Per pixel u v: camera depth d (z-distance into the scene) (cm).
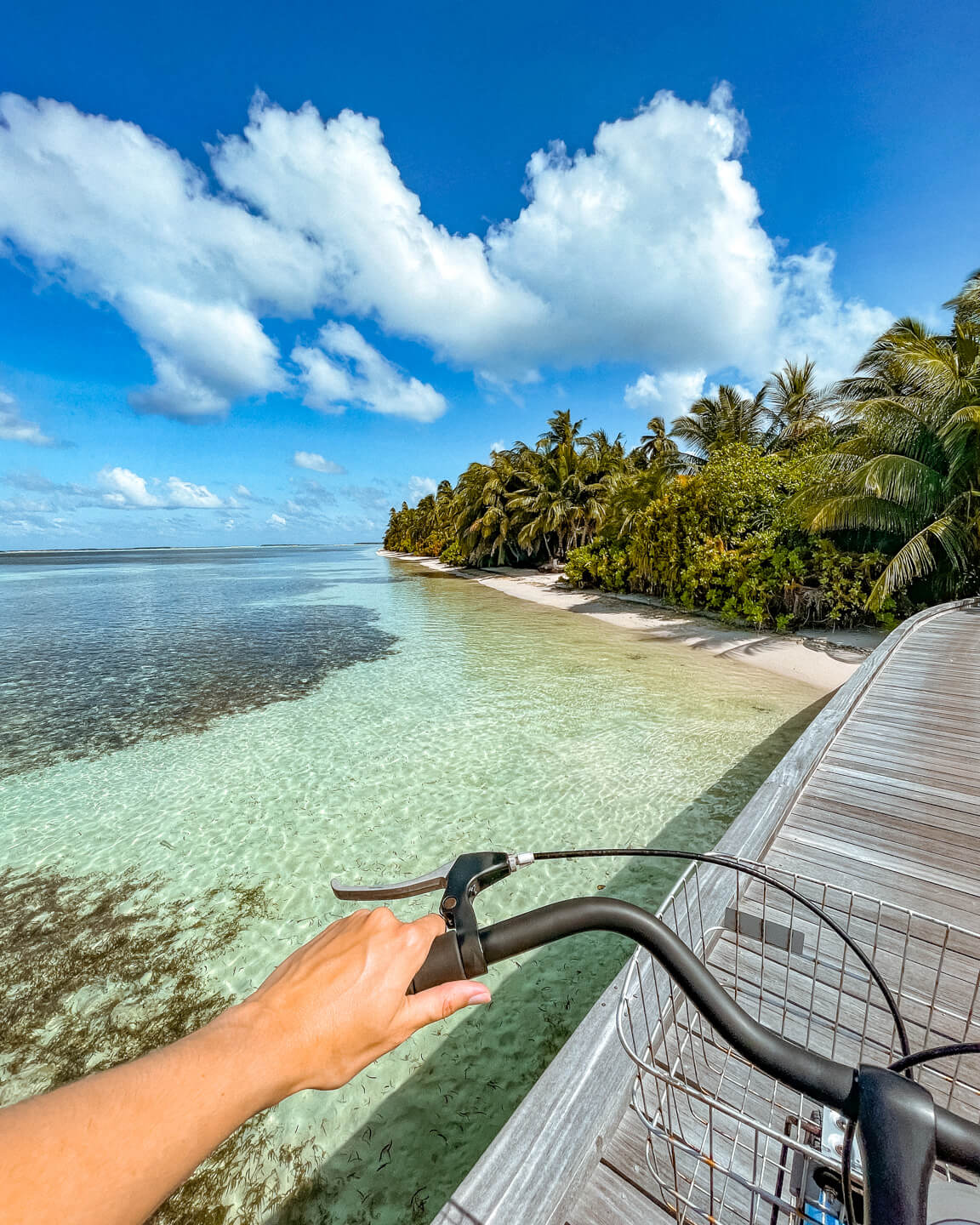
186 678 1242
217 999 357
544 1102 167
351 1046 50
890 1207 52
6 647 1662
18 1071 313
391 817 577
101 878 493
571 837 521
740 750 701
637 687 1011
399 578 4356
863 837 357
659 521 1912
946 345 1514
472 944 60
